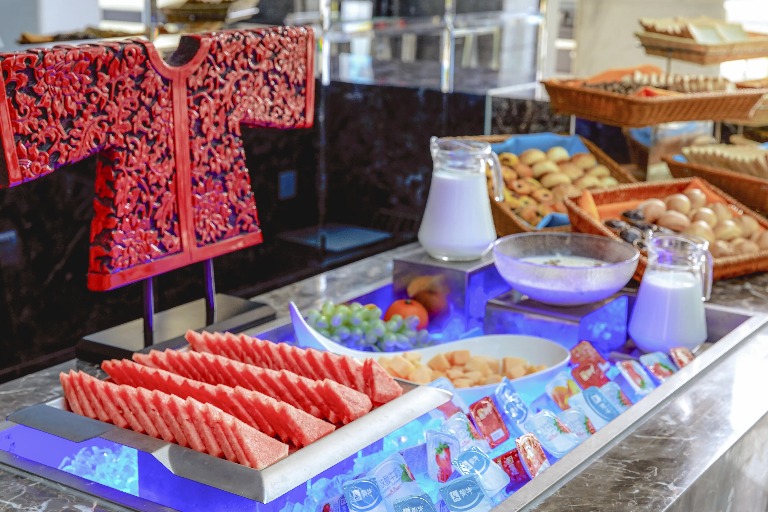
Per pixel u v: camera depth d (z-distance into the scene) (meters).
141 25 2.31
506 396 1.42
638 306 1.79
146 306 1.65
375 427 1.21
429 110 3.45
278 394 1.28
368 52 3.28
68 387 1.28
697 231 2.17
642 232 2.13
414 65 3.40
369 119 3.35
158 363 1.38
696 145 2.70
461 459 1.23
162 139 1.64
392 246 3.46
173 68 1.62
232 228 1.81
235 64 1.75
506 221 2.32
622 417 1.38
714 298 2.00
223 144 1.76
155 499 1.14
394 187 3.40
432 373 1.55
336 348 1.59
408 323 1.77
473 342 1.68
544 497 1.15
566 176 2.54
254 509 1.06
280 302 1.92
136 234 1.62
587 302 1.81
